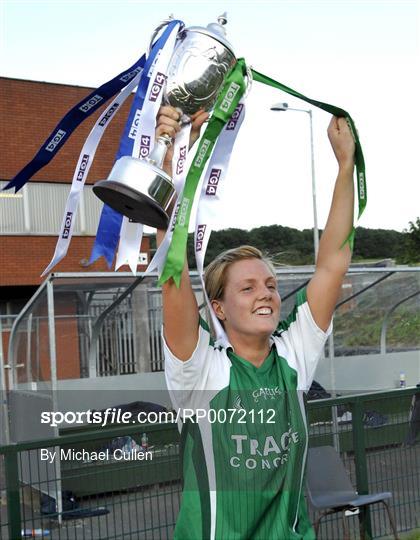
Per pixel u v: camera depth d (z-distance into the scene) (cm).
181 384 207
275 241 4594
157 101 187
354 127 223
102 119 206
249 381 212
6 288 1803
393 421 484
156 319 862
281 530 208
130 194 173
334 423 469
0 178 1734
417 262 3403
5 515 342
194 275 757
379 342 1010
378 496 455
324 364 966
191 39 192
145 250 1591
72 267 1780
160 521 383
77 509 363
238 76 191
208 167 200
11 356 839
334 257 229
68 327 798
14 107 1750
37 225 1784
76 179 206
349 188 229
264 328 212
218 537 205
